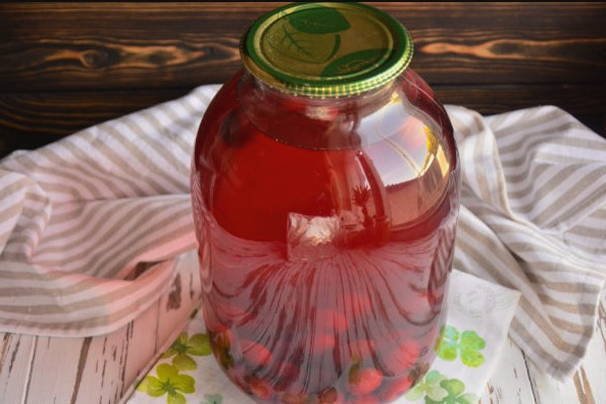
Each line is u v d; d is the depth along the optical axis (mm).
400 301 646
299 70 559
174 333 771
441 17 962
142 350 778
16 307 791
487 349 759
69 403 740
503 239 827
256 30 587
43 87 999
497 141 931
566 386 750
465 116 900
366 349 661
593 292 777
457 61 995
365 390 687
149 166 892
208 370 745
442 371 743
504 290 794
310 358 665
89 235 862
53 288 790
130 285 793
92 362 767
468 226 829
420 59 993
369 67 560
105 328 780
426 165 602
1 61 978
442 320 709
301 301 631
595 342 779
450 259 681
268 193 587
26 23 952
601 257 828
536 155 892
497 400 740
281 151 580
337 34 584
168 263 821
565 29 975
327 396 689
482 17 964
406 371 691
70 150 887
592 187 859
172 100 941
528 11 961
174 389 731
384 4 953
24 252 810
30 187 863
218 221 619
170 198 865
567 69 1006
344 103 569
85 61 981
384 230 599
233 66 992
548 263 796
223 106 629
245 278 634
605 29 975
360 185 583
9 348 774
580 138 900
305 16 599
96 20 953
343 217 588
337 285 621
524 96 1026
